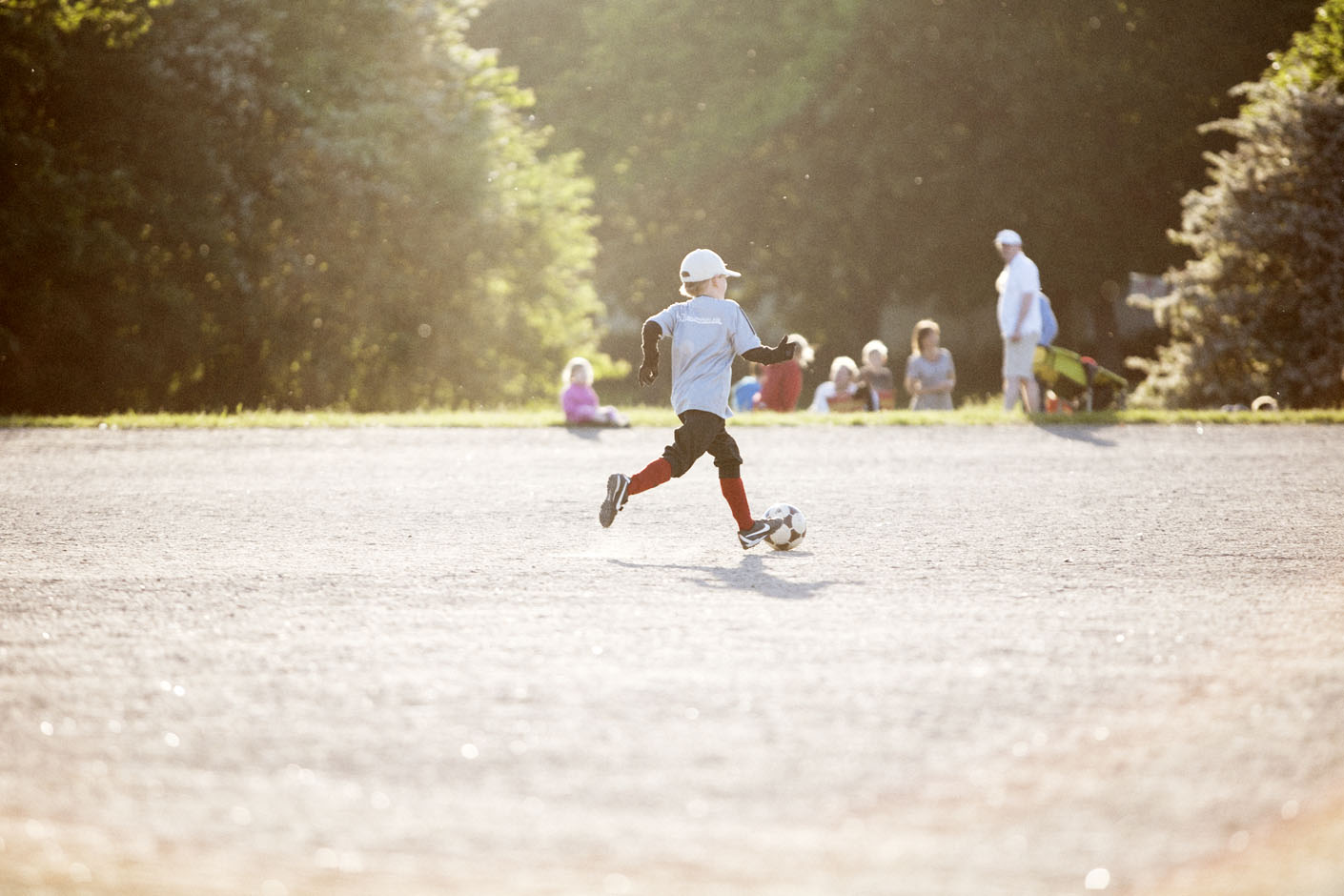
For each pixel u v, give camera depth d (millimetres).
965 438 41406
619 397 108438
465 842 9438
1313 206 64625
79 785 10617
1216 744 11414
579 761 11078
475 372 78500
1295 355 64125
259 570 20406
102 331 68562
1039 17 101312
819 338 119000
